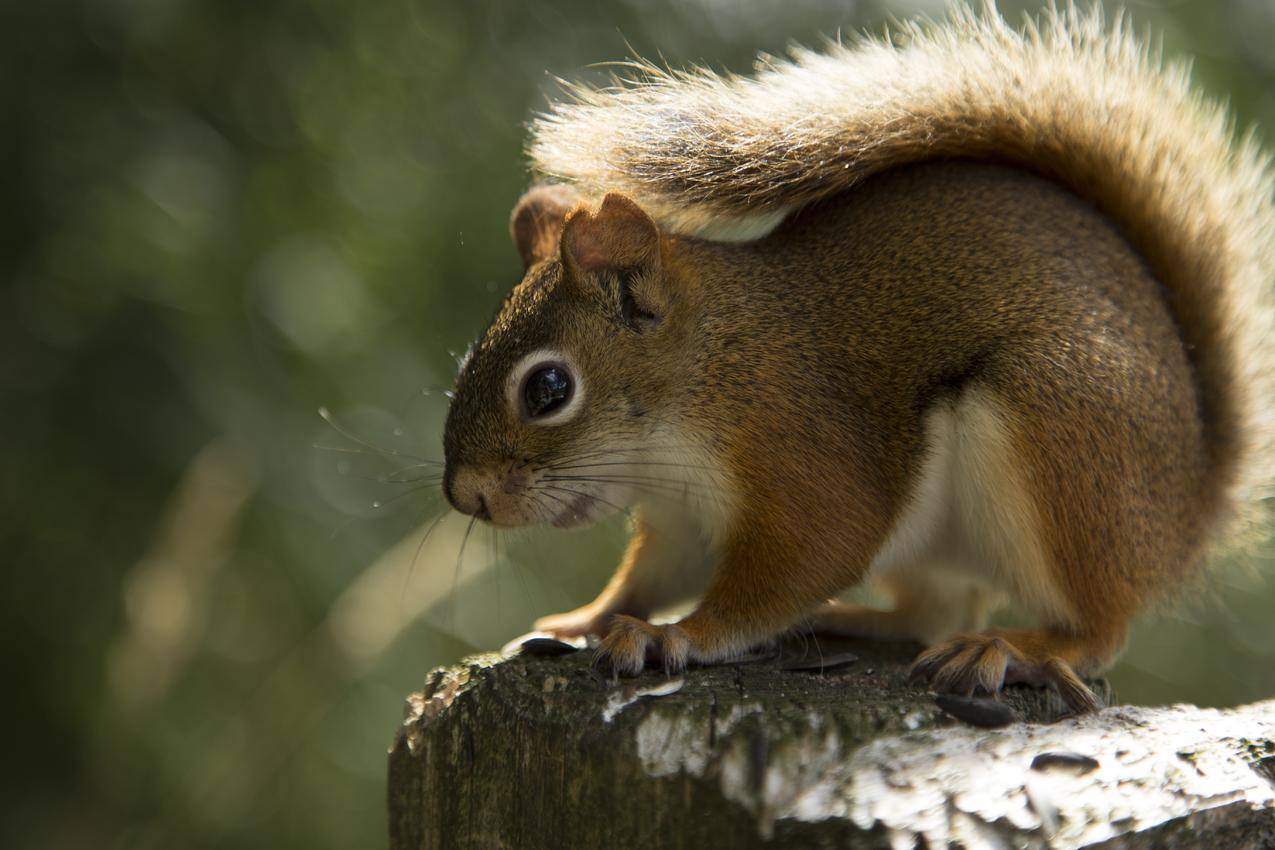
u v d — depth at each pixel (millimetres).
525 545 1630
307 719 1586
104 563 1639
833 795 1363
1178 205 1458
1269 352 1462
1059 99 1457
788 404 1441
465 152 1674
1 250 1631
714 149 1443
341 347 1640
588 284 1438
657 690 1389
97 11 1644
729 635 1430
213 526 1570
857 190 1459
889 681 1407
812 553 1438
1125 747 1373
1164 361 1438
